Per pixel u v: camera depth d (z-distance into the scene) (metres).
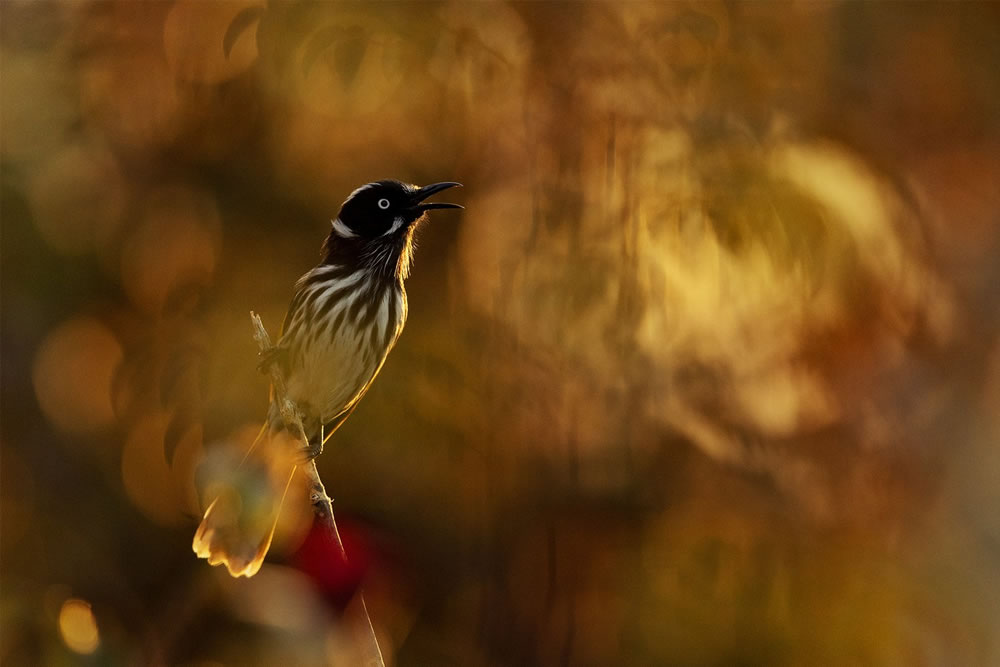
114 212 12.90
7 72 12.78
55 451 13.88
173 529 12.89
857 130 11.96
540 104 10.77
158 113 12.32
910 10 14.20
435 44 10.97
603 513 11.16
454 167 11.34
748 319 10.52
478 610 11.36
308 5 11.08
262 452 7.83
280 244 12.38
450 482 11.22
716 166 10.41
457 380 11.12
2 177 12.80
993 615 13.30
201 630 9.18
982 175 14.70
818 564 11.20
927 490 12.88
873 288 10.81
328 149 11.66
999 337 14.23
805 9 12.56
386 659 10.37
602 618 11.27
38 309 13.22
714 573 11.04
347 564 7.71
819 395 10.88
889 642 11.41
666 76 10.77
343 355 10.03
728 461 10.77
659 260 10.38
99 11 12.40
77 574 12.80
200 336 12.18
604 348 10.49
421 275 11.57
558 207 10.55
